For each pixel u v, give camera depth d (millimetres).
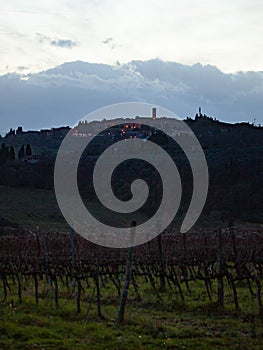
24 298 20578
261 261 21984
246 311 17547
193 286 24641
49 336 14047
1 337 13898
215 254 27672
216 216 45344
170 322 16250
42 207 62500
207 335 14281
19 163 78125
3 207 61750
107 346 12930
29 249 28781
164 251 29719
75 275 20375
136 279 27953
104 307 18672
